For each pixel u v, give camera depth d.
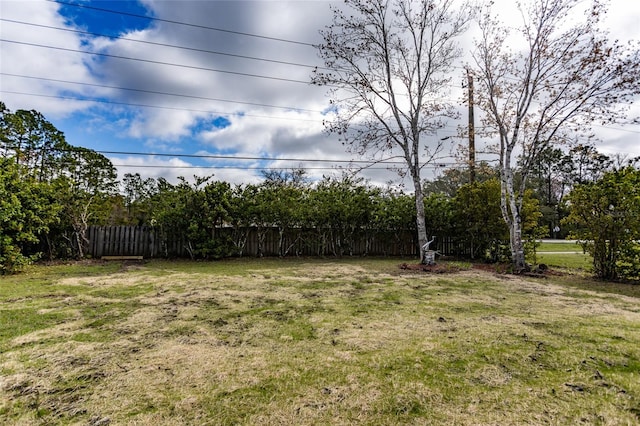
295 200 12.20
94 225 12.20
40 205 8.68
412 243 13.65
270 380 2.46
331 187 13.23
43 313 4.29
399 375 2.54
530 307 4.75
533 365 2.72
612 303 5.04
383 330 3.64
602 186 7.15
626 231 6.87
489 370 2.63
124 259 11.20
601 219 7.13
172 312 4.37
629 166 7.18
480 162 10.41
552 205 33.50
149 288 6.07
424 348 3.10
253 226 12.22
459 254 12.91
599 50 7.61
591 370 2.63
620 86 7.57
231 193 11.62
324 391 2.29
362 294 5.64
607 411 2.05
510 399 2.19
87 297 5.27
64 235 10.79
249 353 2.97
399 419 1.97
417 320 4.04
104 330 3.60
